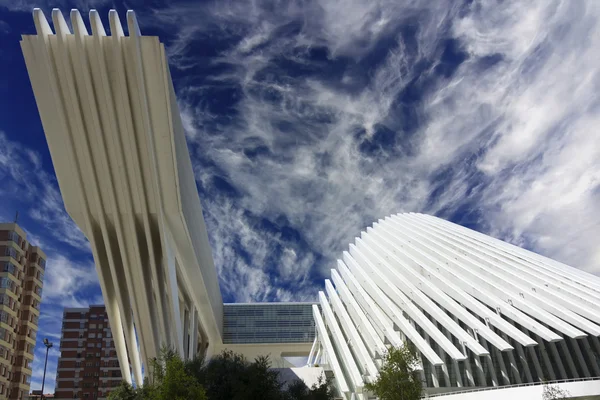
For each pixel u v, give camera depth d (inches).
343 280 2084.2
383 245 1978.3
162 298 1380.4
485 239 1843.0
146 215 1267.2
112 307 1425.9
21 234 2298.2
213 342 2608.3
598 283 1400.1
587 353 1212.5
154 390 952.9
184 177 1387.8
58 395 3127.5
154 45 1087.0
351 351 1718.8
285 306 2751.0
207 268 1861.5
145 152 1192.2
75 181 1212.5
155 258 1354.6
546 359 1250.0
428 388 1320.1
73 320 3329.2
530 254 1688.0
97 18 1057.5
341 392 1624.0
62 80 1098.1
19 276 2257.6
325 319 2097.7
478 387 1290.6
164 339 1376.7
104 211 1264.8
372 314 1626.5
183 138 1425.9
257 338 2659.9
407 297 1562.5
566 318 1216.2
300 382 1240.8
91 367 3201.3
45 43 1054.4
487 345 1322.6
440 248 1718.8
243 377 1045.8
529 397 1101.1
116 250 1359.5
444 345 1305.4
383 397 1042.7
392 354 1101.7
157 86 1131.9
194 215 1568.7
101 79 1101.1
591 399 1082.7
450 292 1448.1
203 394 904.9
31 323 2293.3
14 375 2159.2
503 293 1347.2
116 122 1134.4
